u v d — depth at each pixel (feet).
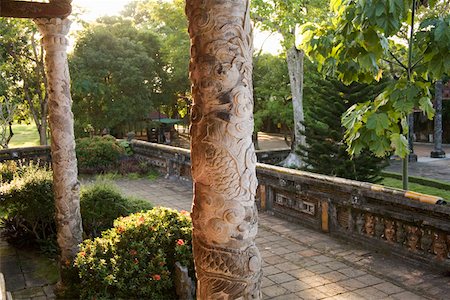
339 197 19.93
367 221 18.58
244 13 6.55
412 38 11.46
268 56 57.93
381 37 10.65
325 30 12.19
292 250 18.83
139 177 39.11
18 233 21.30
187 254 14.05
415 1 11.30
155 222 15.29
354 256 17.79
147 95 65.62
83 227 19.53
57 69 16.03
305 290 14.80
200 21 6.45
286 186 23.30
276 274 16.25
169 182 36.73
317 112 29.04
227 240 6.73
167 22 66.23
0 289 11.62
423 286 14.73
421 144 81.66
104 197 19.74
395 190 16.98
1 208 20.97
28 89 57.57
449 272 15.30
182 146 78.28
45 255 19.67
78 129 61.67
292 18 39.68
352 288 14.85
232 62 6.44
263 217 24.27
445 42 9.20
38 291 16.07
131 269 13.61
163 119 80.43
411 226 16.61
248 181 6.77
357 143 10.43
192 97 6.93
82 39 61.67
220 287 6.79
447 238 15.33
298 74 45.70
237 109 6.52
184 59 65.16
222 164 6.57
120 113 61.82
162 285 13.64
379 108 10.58
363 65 10.67
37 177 20.80
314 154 30.12
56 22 15.64
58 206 16.46
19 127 115.34
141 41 68.18
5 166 30.86
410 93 10.08
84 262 13.96
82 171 40.81
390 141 10.52
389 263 16.83
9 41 52.16
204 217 6.79
